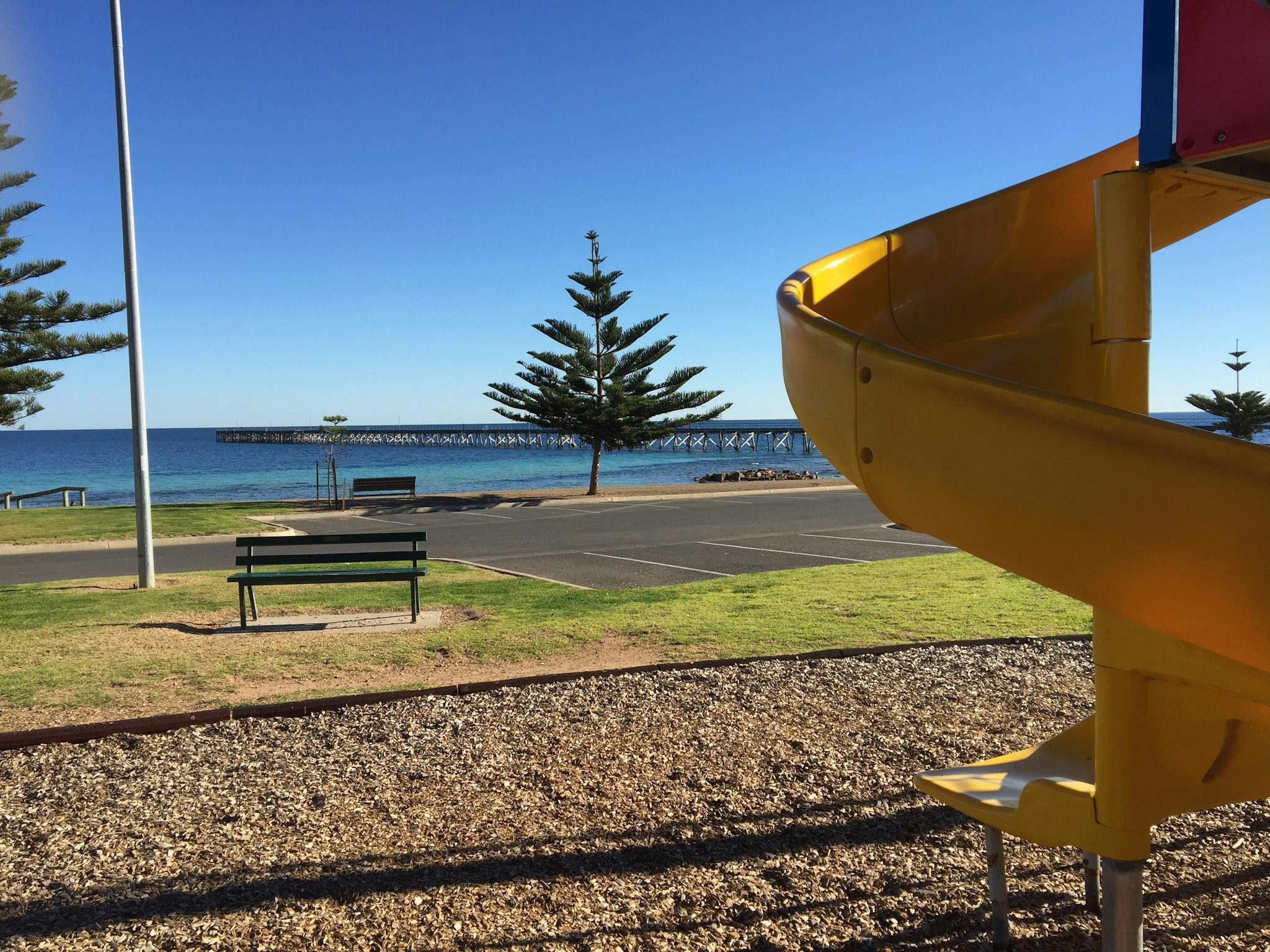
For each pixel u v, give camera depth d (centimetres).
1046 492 163
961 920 271
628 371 2997
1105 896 206
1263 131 163
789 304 208
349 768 418
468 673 622
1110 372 189
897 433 183
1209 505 149
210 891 298
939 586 943
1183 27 177
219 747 450
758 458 7381
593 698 521
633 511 2273
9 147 2133
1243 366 3197
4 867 322
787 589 945
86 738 464
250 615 891
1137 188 187
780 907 281
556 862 316
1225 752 215
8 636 786
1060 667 575
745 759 418
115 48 1109
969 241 240
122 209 1105
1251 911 274
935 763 408
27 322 2331
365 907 285
